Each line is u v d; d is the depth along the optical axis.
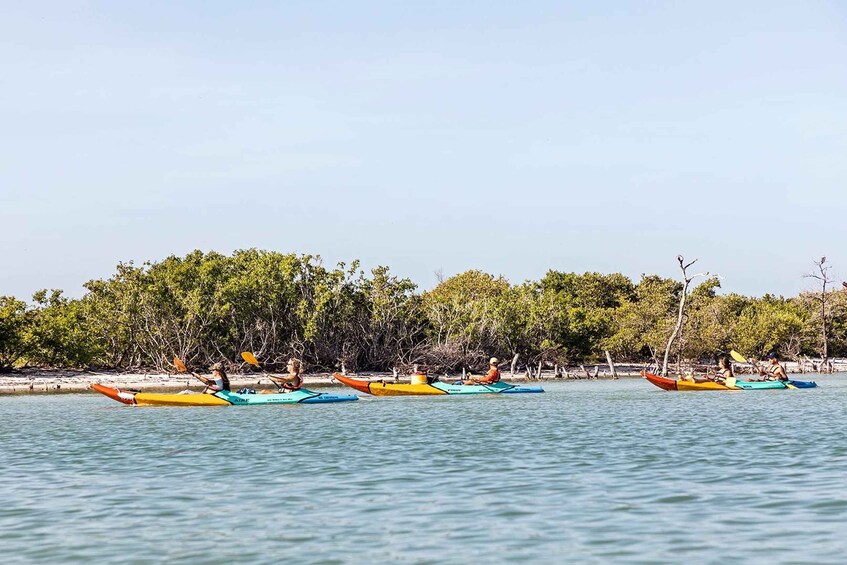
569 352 87.12
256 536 14.33
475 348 78.69
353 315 77.69
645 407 40.34
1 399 49.81
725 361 55.25
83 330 70.12
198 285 72.88
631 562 12.58
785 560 12.60
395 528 14.74
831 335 99.00
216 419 34.56
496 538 13.99
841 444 25.09
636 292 107.62
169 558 13.12
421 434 28.50
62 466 22.19
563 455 23.14
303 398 42.59
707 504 16.42
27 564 12.91
